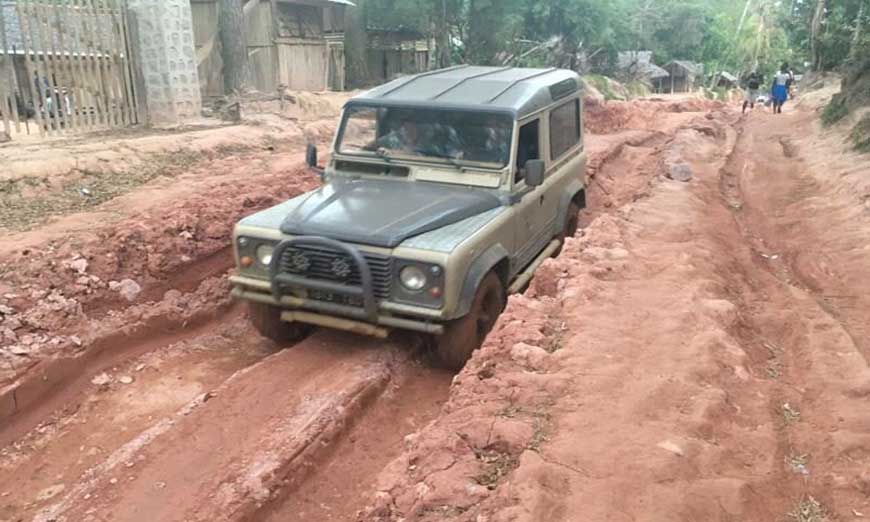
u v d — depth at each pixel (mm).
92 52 13062
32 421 5652
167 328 7172
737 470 4020
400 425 5621
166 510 4438
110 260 7406
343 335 6703
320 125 16219
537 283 6715
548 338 5520
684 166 13062
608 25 33031
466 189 6762
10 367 5738
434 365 6410
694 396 4668
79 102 12914
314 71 22453
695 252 7762
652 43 53250
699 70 55875
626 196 12469
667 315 5902
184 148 12461
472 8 27516
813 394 5043
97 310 6953
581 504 3633
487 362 5184
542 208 7676
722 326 5867
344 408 5453
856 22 28984
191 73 14797
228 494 4531
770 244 9367
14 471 5090
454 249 5664
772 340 6078
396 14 26297
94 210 8984
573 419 4391
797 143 16922
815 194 11688
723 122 23156
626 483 3795
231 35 17016
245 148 13594
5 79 11594
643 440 4160
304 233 5945
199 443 5070
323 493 4820
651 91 45375
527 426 4297
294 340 6984
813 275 7988
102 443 5414
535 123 7332
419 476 4012
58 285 6852
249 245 6191
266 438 5074
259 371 6020
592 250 7434
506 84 7660
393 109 7102
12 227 8180
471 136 6883
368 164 7094
